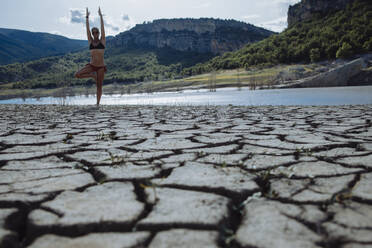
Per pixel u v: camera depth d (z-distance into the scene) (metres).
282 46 95.31
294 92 28.00
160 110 8.15
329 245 1.06
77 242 1.11
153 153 2.62
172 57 169.75
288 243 1.07
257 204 1.44
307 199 1.47
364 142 2.95
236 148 2.80
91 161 2.35
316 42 81.00
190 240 1.10
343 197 1.48
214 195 1.55
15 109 9.38
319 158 2.36
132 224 1.25
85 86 70.69
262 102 16.23
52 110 8.59
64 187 1.73
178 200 1.48
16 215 1.37
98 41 8.38
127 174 1.96
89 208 1.40
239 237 1.12
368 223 1.21
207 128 4.24
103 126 4.65
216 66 108.31
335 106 8.62
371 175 1.85
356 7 98.44
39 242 1.12
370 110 6.82
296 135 3.48
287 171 1.98
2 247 1.10
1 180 1.87
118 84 97.88
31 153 2.68
